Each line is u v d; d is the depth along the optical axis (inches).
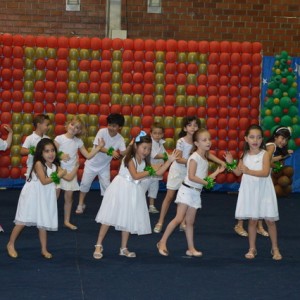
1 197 454.3
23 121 481.4
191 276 262.4
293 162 515.8
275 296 236.5
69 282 247.6
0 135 480.1
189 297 231.8
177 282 252.4
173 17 553.6
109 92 490.3
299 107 511.8
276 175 490.9
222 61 494.6
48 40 485.1
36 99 483.5
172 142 485.4
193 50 494.6
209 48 496.4
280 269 278.7
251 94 499.2
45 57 486.0
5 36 481.4
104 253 298.7
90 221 378.9
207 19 554.6
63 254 294.2
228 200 477.1
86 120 483.8
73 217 389.7
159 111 488.4
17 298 224.5
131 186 284.7
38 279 250.5
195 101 493.7
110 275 259.9
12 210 406.3
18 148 480.1
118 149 397.1
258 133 292.7
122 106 489.4
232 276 264.5
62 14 547.5
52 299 224.5
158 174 283.7
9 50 480.1
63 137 353.4
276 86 493.7
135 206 283.7
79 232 346.0
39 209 277.7
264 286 250.4
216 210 432.5
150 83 490.9
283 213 428.8
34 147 354.6
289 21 558.9
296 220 405.1
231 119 495.2
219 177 498.9
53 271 263.6
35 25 546.0
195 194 295.0
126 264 279.3
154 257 294.5
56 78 487.2
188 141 345.7
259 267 281.1
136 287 243.3
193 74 494.0
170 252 306.0
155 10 552.4
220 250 314.3
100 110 486.6
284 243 335.0
